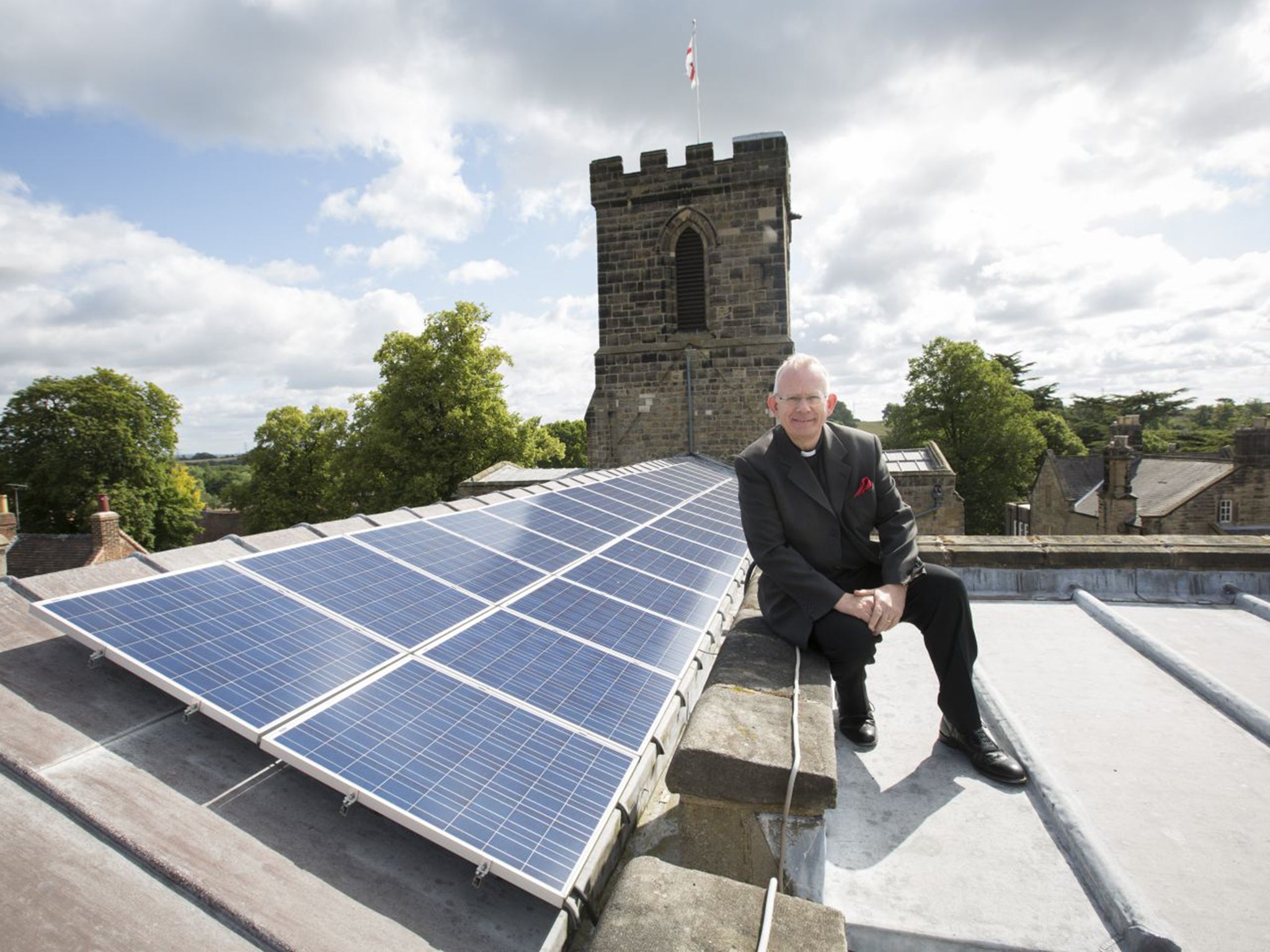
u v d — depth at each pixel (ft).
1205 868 10.45
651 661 16.30
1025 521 205.77
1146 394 346.95
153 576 12.66
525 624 15.97
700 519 38.91
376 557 17.44
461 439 146.51
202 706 9.66
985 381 192.03
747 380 81.05
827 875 10.60
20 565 125.59
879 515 13.96
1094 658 18.34
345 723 10.32
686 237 83.20
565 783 10.79
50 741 9.32
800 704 10.84
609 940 6.53
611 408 85.20
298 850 9.00
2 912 6.81
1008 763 13.05
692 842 9.85
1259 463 136.56
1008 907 9.86
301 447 189.16
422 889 9.00
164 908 7.41
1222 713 15.24
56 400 162.40
